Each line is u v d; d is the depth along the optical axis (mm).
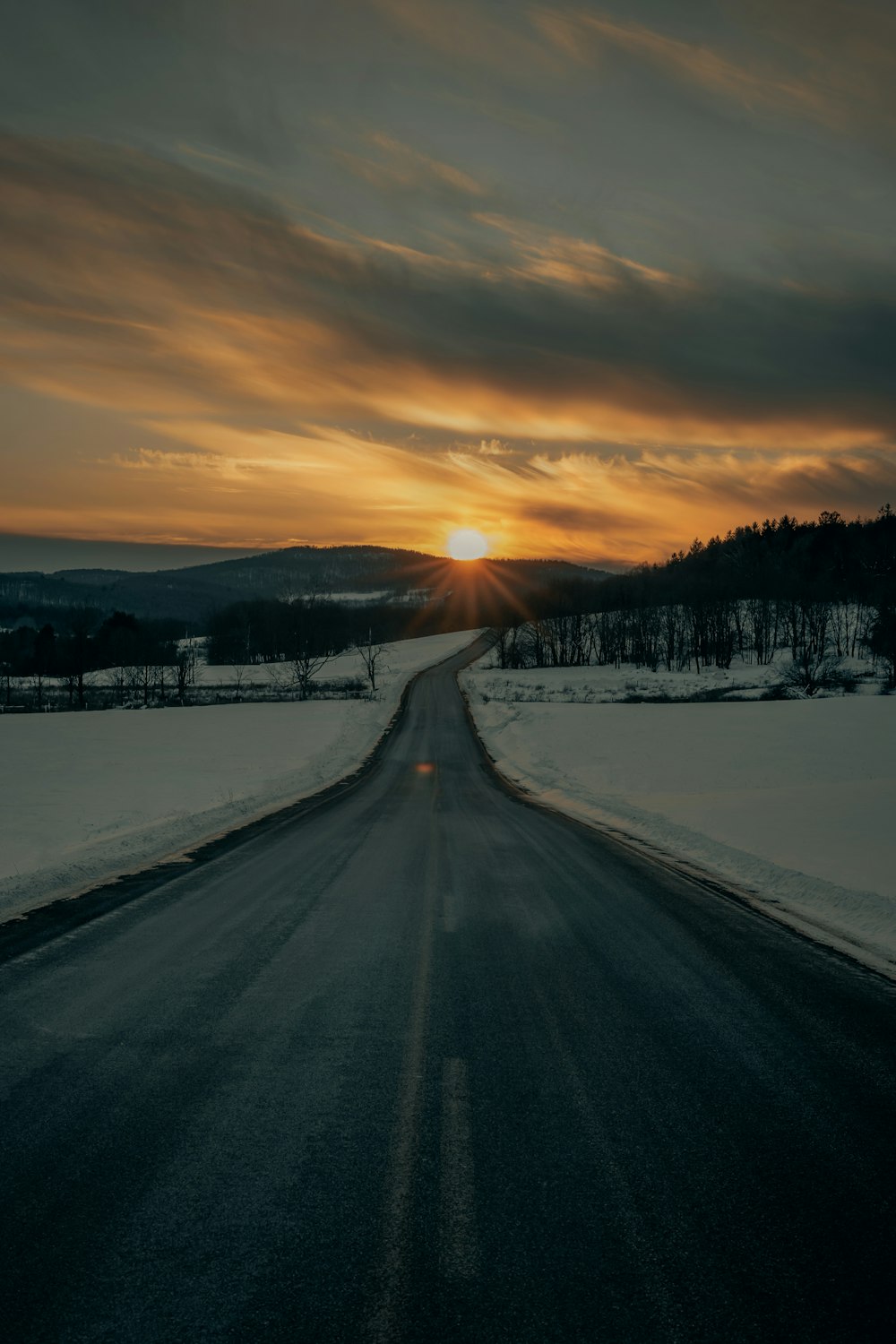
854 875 9000
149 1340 2250
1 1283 2477
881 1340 2342
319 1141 3398
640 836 13484
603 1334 2324
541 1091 3943
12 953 6086
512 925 7309
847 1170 3289
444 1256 2660
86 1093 3777
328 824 14109
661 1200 3037
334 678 87750
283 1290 2473
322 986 5453
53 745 29719
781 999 5430
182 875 9305
